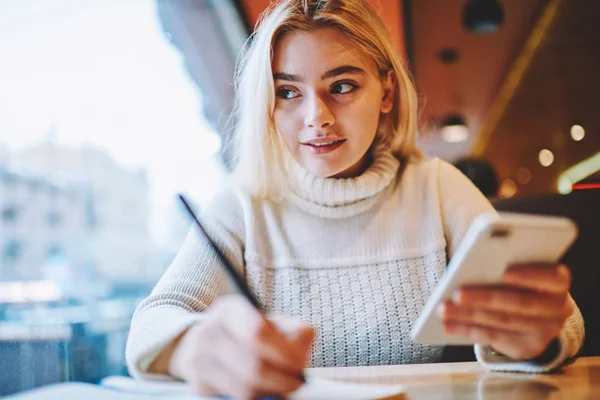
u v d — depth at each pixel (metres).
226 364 0.57
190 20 4.06
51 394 0.61
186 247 1.16
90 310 3.34
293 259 1.24
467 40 5.51
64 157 7.93
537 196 1.36
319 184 1.21
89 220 8.29
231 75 1.42
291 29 1.07
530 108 7.64
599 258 1.29
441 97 7.24
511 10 5.00
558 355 0.77
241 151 1.28
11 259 7.11
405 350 1.18
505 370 0.82
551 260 0.68
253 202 1.27
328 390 0.61
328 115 1.06
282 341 0.56
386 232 1.25
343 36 1.07
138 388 0.65
